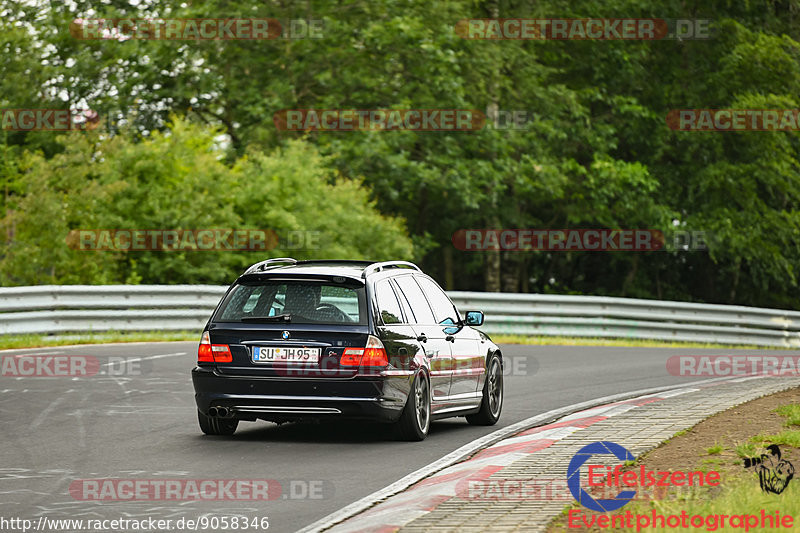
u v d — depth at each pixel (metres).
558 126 79.75
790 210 89.88
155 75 70.00
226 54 70.25
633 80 85.31
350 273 23.34
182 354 39.50
